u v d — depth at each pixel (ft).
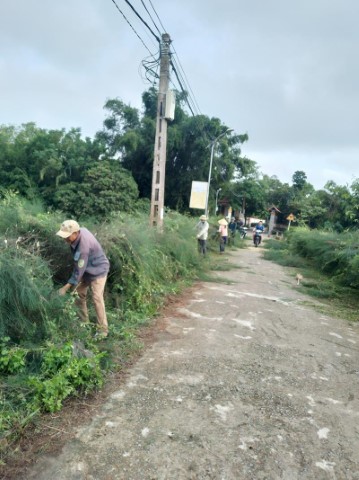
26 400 9.52
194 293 23.97
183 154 87.76
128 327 15.67
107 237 18.94
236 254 54.29
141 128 86.17
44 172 76.69
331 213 111.96
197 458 8.28
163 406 10.24
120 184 72.84
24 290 11.12
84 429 9.00
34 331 11.54
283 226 171.01
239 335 16.48
